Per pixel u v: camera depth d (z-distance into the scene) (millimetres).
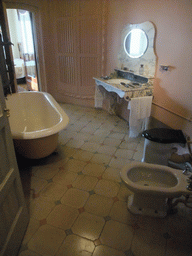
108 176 2201
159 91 2654
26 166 2340
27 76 5039
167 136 2115
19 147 2188
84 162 2426
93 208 1807
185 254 1440
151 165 1799
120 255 1427
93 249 1465
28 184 2072
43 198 1906
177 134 2168
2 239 1214
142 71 2840
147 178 1845
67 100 4438
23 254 1427
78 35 3676
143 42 2744
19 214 1452
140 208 1757
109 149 2703
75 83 4121
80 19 3549
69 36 3773
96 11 3416
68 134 3078
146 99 2691
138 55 2887
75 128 3275
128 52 3070
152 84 2729
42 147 2203
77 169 2303
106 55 3672
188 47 2123
